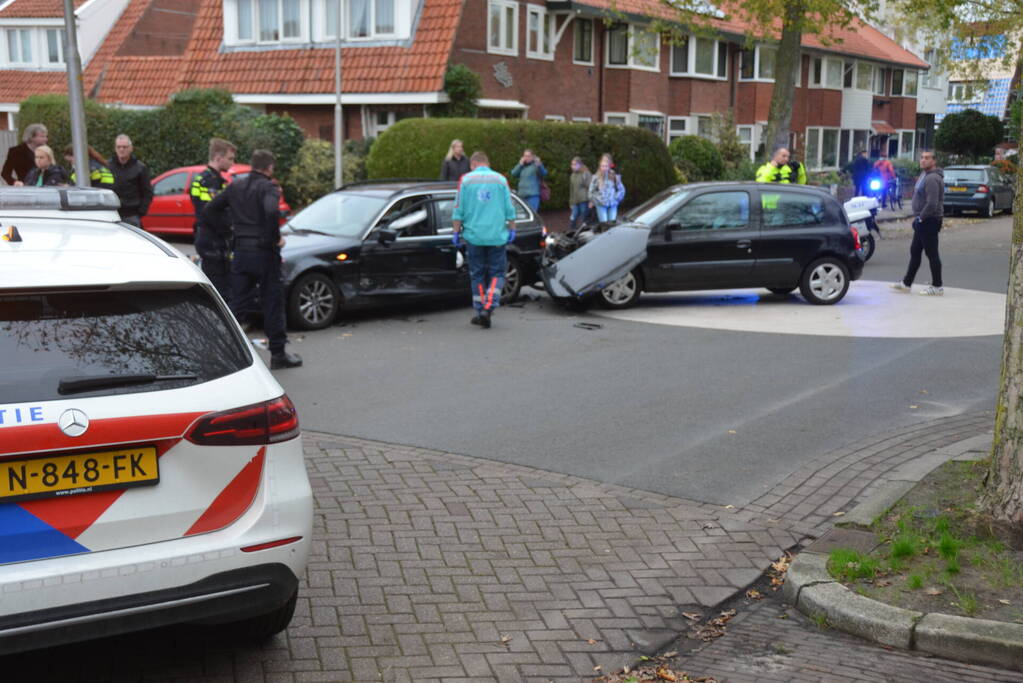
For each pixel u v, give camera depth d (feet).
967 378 30.50
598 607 15.40
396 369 31.45
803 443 23.66
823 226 44.78
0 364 10.78
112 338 11.43
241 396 11.78
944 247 71.61
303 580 15.92
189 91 80.28
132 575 11.06
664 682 13.16
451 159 57.93
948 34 86.84
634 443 23.66
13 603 10.54
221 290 34.63
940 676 13.23
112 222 14.82
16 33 121.39
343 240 38.96
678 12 84.64
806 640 14.46
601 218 66.80
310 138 86.33
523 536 17.99
